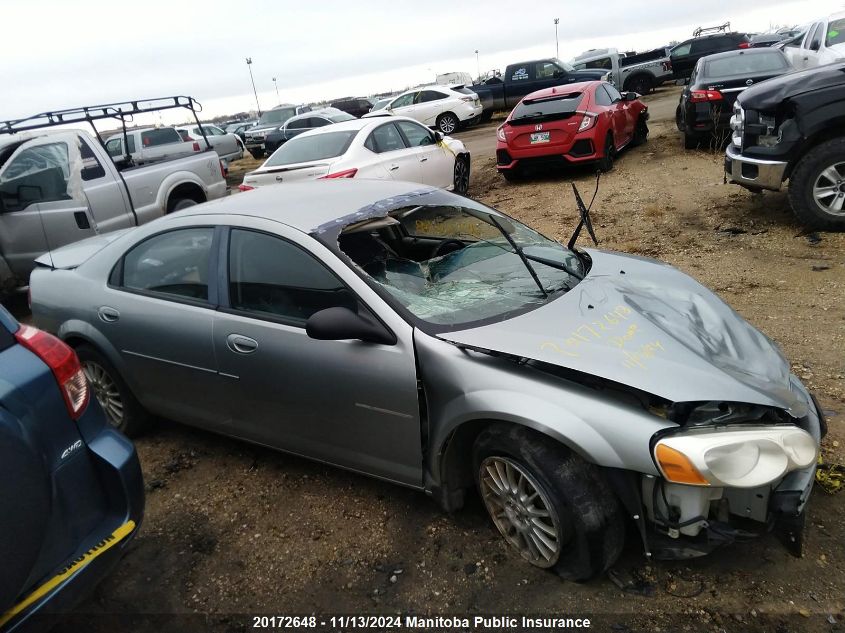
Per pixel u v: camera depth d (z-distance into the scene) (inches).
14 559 78.4
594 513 94.0
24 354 85.7
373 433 114.0
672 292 123.5
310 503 128.9
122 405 154.6
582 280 125.1
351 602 102.8
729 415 92.6
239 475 141.6
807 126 232.4
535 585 101.8
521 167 409.7
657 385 90.5
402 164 332.2
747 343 110.5
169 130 657.6
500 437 100.0
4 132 282.5
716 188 328.5
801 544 91.6
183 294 135.3
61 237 271.4
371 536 117.3
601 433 91.0
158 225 143.6
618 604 96.6
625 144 454.0
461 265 131.0
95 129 311.0
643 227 285.3
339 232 121.8
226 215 132.7
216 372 129.6
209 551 118.0
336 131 328.8
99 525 92.0
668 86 1043.9
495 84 862.5
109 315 144.9
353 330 106.3
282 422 125.6
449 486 111.5
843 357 157.4
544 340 100.5
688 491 89.7
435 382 103.8
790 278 209.3
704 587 98.1
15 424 79.7
